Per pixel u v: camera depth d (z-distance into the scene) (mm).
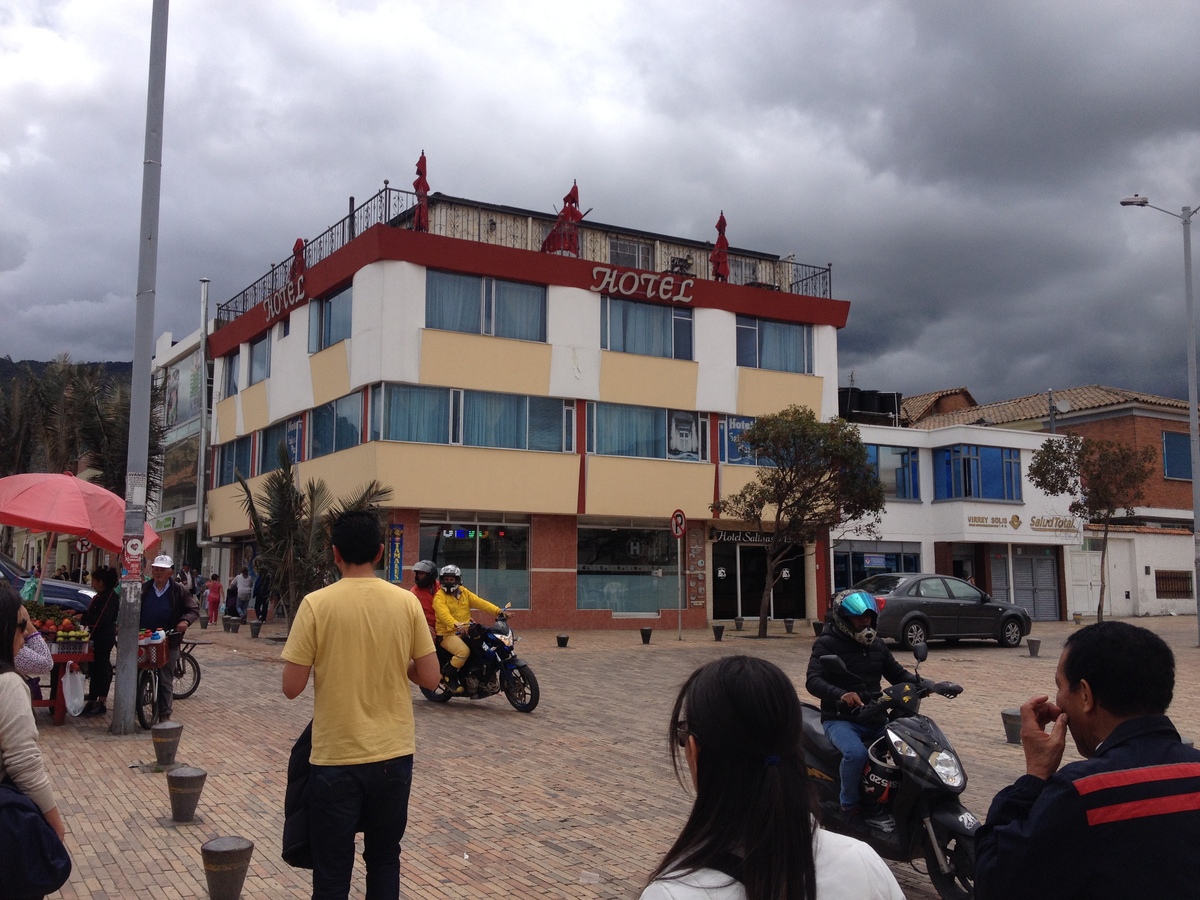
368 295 26641
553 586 28188
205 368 37344
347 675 4344
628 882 6133
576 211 29656
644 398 29656
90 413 41281
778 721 1939
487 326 27641
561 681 15758
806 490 24734
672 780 8852
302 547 23234
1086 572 37188
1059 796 2422
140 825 7230
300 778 4402
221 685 14898
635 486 29219
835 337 33438
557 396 28359
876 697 6141
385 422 26156
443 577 13234
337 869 4242
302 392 30141
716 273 32125
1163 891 2301
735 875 1872
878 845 5781
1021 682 16156
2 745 3416
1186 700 14125
